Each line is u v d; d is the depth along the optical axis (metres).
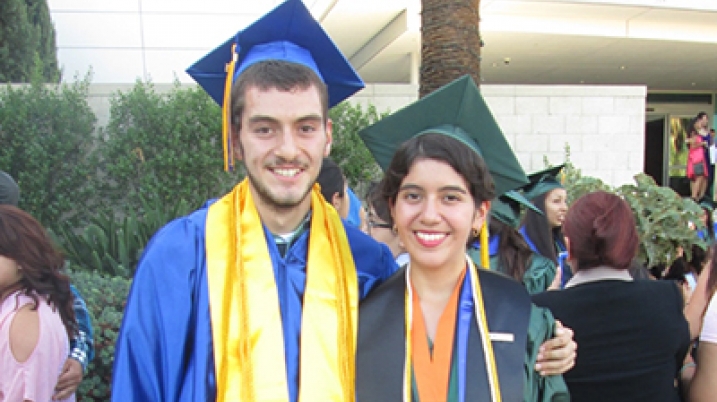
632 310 1.65
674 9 8.88
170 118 5.62
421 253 1.40
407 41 9.16
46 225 5.49
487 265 1.95
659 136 15.76
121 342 1.30
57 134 5.57
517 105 6.84
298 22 1.57
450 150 1.39
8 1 7.12
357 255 1.63
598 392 1.63
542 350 1.42
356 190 6.03
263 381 1.29
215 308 1.33
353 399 1.38
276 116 1.37
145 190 5.55
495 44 10.02
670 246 3.67
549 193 3.32
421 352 1.39
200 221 1.46
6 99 5.52
